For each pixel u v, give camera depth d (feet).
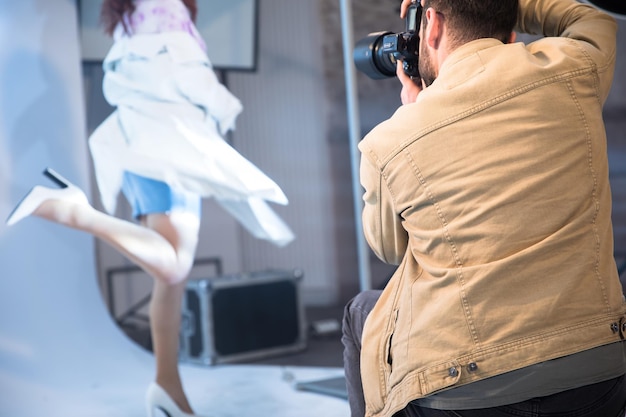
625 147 16.88
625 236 17.08
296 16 18.95
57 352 11.46
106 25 10.06
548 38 4.44
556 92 4.07
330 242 19.42
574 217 4.01
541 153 3.97
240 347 13.71
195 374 12.66
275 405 10.16
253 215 11.23
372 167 4.26
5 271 11.22
